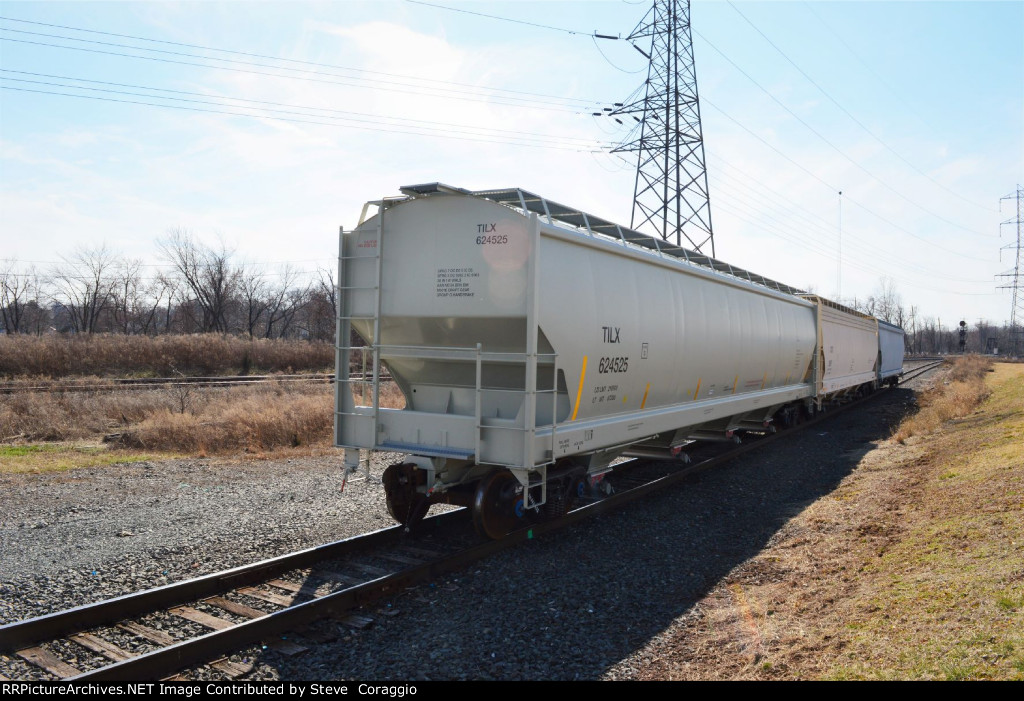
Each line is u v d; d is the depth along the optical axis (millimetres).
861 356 26391
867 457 14500
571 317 7664
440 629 5625
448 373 8336
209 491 10703
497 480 7879
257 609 5961
